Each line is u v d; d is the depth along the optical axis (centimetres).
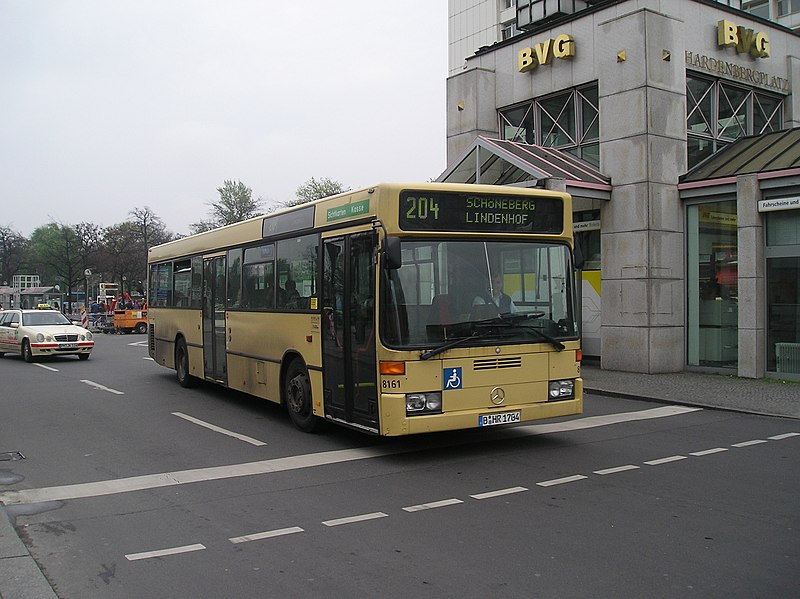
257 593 467
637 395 1329
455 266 837
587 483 732
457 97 2130
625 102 1677
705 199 1648
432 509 647
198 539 576
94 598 464
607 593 455
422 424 793
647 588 462
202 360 1420
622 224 1683
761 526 589
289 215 1060
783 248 1488
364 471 795
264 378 1134
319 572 501
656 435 990
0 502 687
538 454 870
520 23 2123
